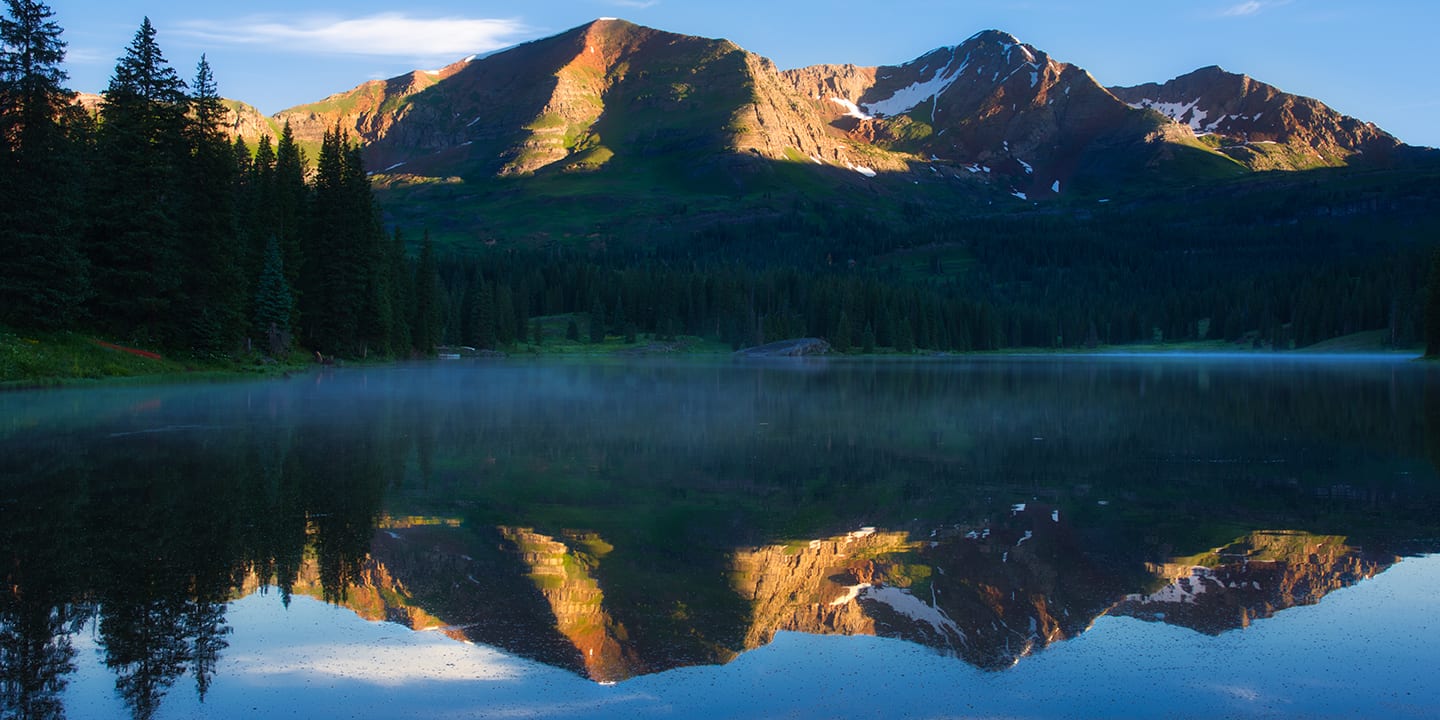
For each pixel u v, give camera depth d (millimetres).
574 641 8234
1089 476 17438
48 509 13445
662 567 10656
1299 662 7809
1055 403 36750
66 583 9758
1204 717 6664
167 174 49625
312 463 18344
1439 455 20500
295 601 9289
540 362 100125
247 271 62312
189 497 14477
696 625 8695
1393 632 8531
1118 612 9148
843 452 20797
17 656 7781
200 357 52438
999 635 8438
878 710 6793
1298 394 42656
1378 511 14008
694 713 6742
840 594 9641
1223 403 36812
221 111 55312
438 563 10672
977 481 16844
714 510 13953
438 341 107500
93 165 48000
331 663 7668
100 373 42500
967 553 11344
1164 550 11555
